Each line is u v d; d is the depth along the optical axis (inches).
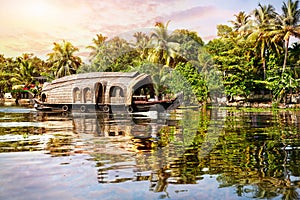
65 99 927.7
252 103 1240.2
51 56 1946.4
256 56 1344.7
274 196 153.0
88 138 333.1
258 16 1419.8
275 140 325.7
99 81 871.7
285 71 1206.9
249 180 178.1
